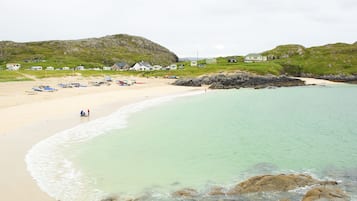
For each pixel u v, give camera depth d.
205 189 21.45
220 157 28.72
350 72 145.25
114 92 84.06
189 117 49.16
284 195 19.89
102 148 30.64
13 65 170.75
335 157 29.08
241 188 20.81
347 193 20.41
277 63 164.88
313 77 151.00
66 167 24.92
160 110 55.41
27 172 23.31
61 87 92.69
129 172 24.47
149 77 146.38
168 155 29.06
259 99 76.50
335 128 42.28
